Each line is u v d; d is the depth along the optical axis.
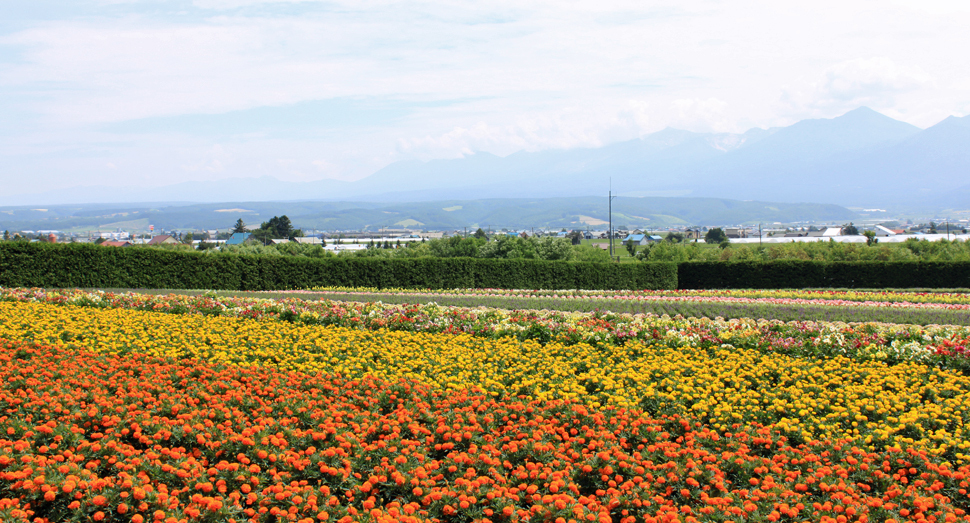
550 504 5.00
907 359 10.83
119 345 10.66
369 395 8.00
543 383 9.20
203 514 4.79
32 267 21.56
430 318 14.40
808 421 7.52
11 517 4.54
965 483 5.57
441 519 5.10
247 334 12.52
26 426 5.98
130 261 23.80
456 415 7.18
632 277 35.97
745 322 14.05
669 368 9.98
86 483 4.93
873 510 5.18
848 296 26.47
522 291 29.39
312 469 5.73
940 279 33.53
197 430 6.20
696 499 5.55
